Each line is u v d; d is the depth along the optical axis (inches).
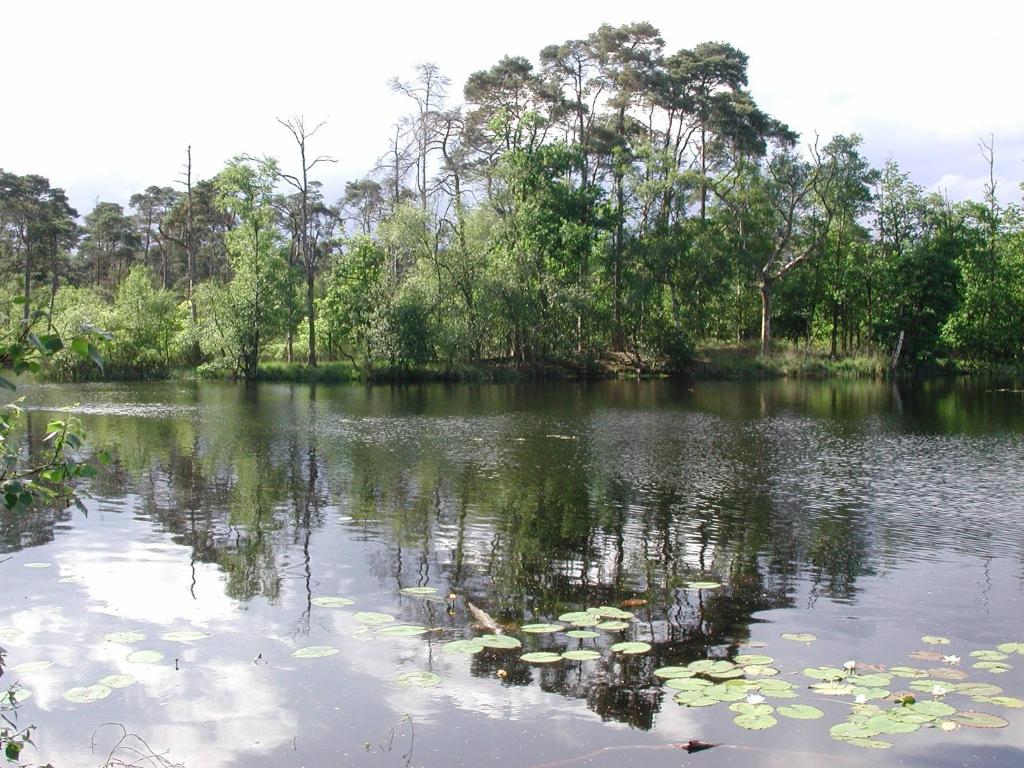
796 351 2325.3
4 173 2591.0
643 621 330.3
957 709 245.6
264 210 1988.2
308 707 253.0
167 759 222.7
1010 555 429.7
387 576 389.7
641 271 2199.8
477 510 534.3
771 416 1132.5
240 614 333.1
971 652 295.9
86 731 237.9
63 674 275.0
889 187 2321.6
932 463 727.1
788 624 327.3
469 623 326.6
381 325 1918.1
